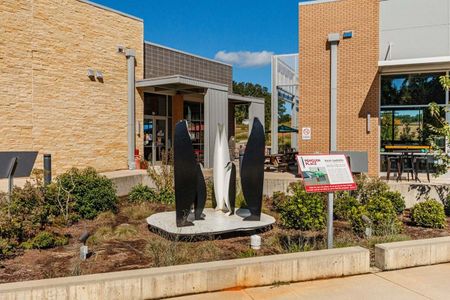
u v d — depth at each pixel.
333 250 5.50
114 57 16.98
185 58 21.45
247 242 7.09
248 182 7.87
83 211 9.07
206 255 6.11
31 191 8.16
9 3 12.99
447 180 12.92
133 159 17.62
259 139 7.83
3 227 6.62
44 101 14.14
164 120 21.00
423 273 5.48
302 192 8.51
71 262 5.82
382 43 14.88
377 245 5.80
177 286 4.62
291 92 22.33
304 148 15.45
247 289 4.88
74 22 15.22
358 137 14.61
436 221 8.24
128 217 9.38
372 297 4.64
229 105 24.92
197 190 7.91
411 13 14.52
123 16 17.41
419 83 14.39
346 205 8.80
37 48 13.89
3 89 12.87
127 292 4.41
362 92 14.51
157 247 6.18
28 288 4.11
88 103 15.82
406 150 14.41
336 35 14.66
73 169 9.92
